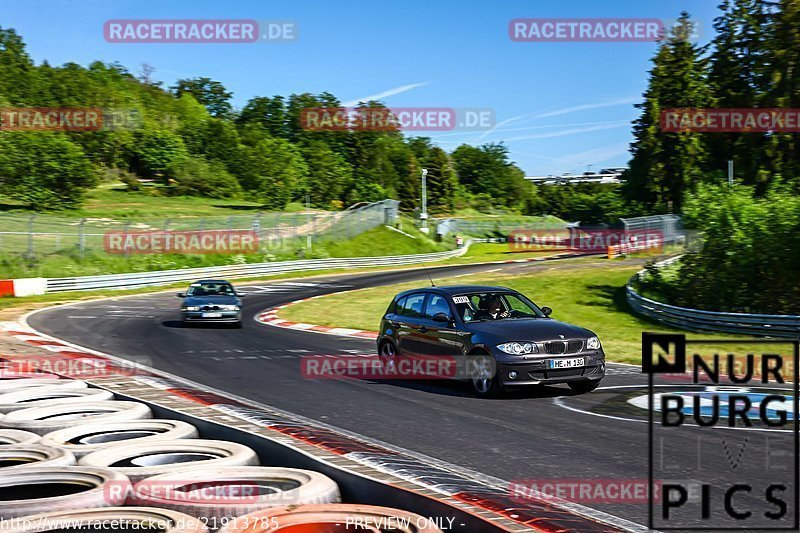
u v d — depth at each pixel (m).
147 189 85.19
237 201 86.12
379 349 12.11
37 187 62.69
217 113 164.50
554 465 6.25
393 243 58.22
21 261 35.19
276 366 12.55
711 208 24.22
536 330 9.80
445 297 10.91
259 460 5.36
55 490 4.41
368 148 109.25
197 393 8.08
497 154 146.25
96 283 33.62
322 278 41.41
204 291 20.55
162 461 5.11
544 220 98.25
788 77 60.31
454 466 6.23
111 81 118.62
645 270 28.94
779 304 21.98
